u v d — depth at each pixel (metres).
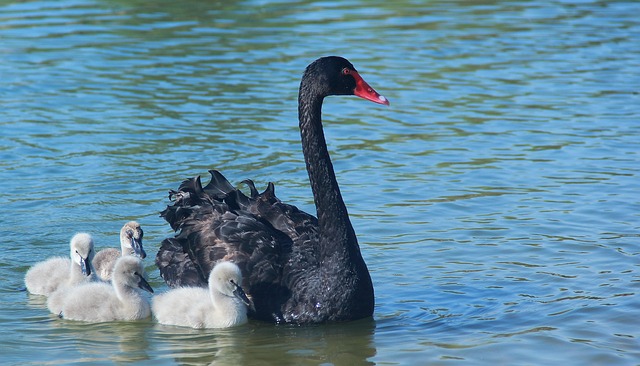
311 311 11.17
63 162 16.88
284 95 20.83
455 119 19.61
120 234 13.41
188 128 18.75
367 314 11.38
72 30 26.45
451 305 11.71
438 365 10.01
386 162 17.23
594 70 22.91
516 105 20.45
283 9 29.47
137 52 24.33
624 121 19.31
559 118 19.58
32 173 16.34
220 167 16.75
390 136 18.69
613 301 11.59
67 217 14.55
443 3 30.50
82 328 11.34
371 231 14.16
